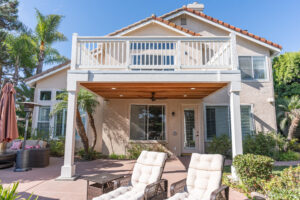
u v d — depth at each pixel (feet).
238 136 18.31
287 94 49.34
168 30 33.06
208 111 32.78
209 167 11.85
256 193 14.05
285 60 51.24
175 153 31.37
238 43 32.76
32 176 18.93
